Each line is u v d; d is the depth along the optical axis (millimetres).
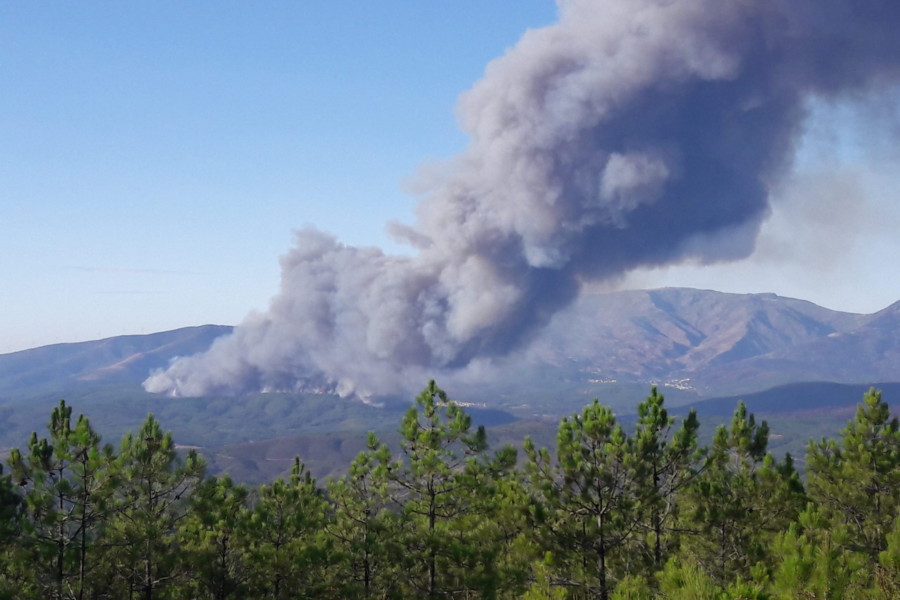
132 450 24672
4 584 21906
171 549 25828
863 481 28281
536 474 25188
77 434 22969
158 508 25281
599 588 24047
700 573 11008
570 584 24141
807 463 31344
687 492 25875
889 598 10820
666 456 25312
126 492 24688
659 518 25547
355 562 29219
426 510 29016
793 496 26750
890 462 28125
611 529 24078
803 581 10867
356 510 29391
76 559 23703
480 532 27859
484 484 29188
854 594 11047
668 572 11445
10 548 22766
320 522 30453
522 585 26984
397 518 29172
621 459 24172
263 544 28141
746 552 24453
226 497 28312
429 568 28438
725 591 10727
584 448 24828
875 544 25484
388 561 28969
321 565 27969
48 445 23172
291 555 27734
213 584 27031
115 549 24203
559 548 24500
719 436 28656
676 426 26188
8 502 23672
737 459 28375
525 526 25062
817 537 12867
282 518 29328
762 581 11250
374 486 29312
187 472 25828
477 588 26953
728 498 25797
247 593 27812
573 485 24594
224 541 27188
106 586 24688
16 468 22547
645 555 25094
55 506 22781
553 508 24875
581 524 24688
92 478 23172
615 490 24469
